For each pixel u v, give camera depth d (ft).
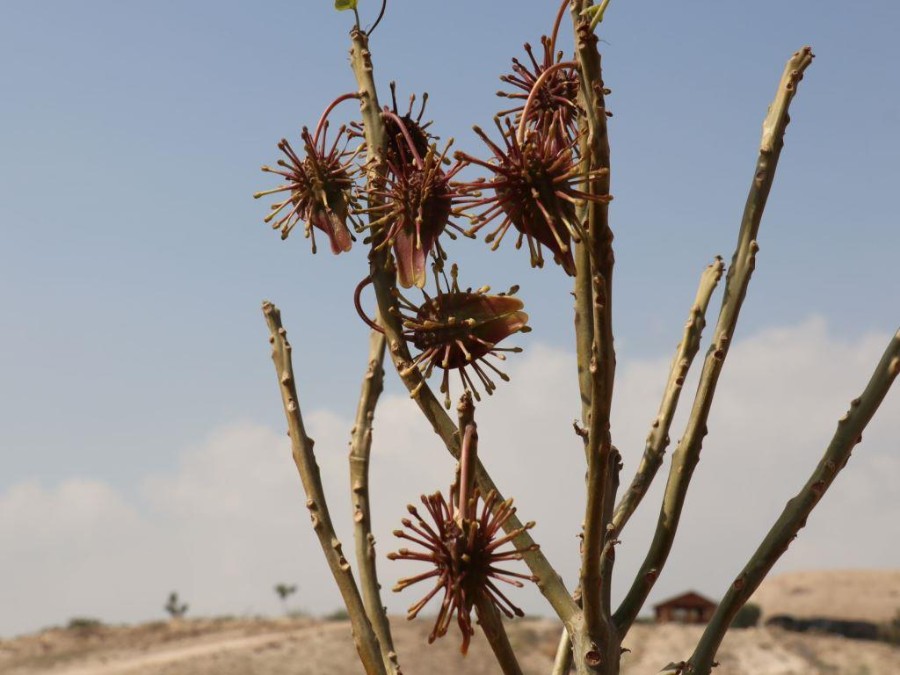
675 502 2.81
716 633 2.77
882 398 2.76
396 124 3.01
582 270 2.97
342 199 2.95
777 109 2.96
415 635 34.83
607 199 2.52
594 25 2.79
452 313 2.79
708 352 2.87
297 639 38.63
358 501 3.09
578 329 3.00
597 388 2.52
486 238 2.66
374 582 3.02
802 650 34.99
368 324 2.89
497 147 2.63
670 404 3.05
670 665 2.76
